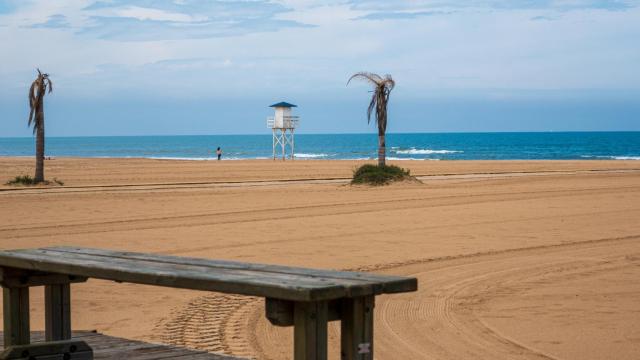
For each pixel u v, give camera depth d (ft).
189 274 15.56
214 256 48.16
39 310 33.06
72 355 17.33
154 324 30.32
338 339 28.27
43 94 123.13
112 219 70.18
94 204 84.84
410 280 14.49
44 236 58.49
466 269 43.57
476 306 34.32
